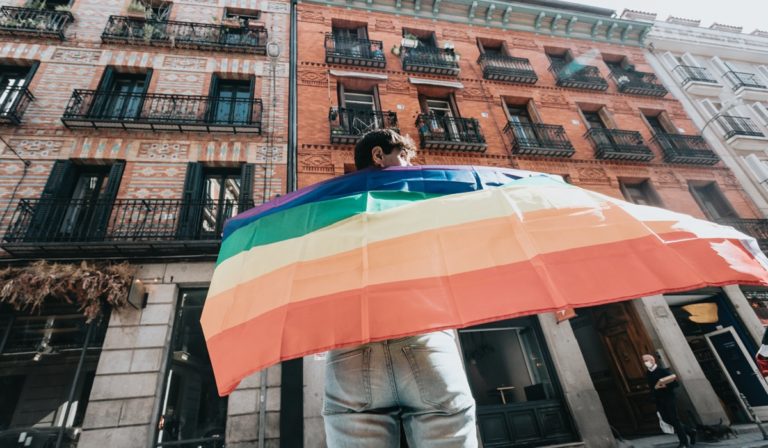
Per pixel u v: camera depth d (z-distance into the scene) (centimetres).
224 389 91
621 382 904
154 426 596
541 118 1286
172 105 952
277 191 886
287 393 630
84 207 778
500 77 1338
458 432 97
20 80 936
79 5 1082
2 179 761
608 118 1364
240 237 135
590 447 680
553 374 770
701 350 985
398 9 1411
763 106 1578
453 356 109
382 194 126
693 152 1309
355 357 107
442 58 1309
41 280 618
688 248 90
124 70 998
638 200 1209
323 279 104
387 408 103
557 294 85
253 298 109
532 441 688
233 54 1102
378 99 1155
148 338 654
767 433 694
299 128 1003
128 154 855
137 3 1124
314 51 1189
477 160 1109
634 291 83
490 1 1493
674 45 1708
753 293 1014
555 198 112
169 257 741
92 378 621
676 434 689
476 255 99
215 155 905
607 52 1588
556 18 1572
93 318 625
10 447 541
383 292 96
